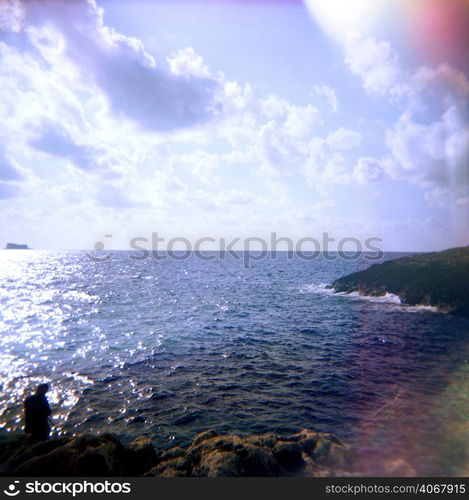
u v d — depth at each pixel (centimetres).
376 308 3606
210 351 2070
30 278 7612
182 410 1273
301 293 4894
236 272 9388
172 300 4234
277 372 1700
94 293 4972
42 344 2230
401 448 966
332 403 1329
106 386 1509
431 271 4081
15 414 1223
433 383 1537
